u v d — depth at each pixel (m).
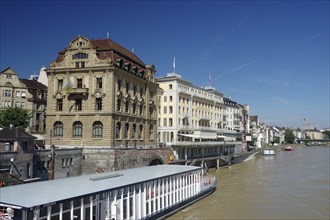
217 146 118.38
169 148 78.38
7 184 42.22
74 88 65.31
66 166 56.31
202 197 57.25
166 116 104.56
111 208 34.81
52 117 67.56
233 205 52.28
